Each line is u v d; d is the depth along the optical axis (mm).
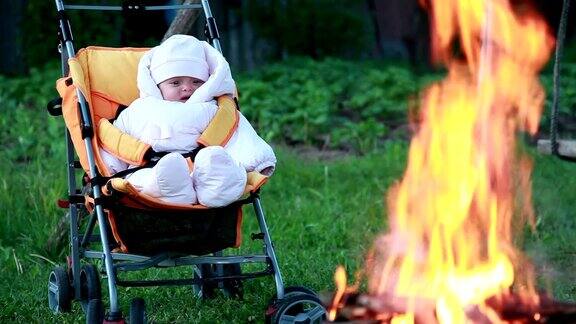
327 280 12078
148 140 10094
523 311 9469
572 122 22797
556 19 30812
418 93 24281
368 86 24672
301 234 14352
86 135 10039
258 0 27797
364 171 18469
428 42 29781
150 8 11453
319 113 21969
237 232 9977
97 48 11086
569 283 12070
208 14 11523
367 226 14891
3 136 21109
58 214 14531
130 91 10883
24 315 10945
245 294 11547
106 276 10461
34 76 25359
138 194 9406
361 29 28328
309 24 27984
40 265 13000
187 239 9758
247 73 26359
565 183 16891
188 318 10648
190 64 10461
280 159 19031
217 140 10172
